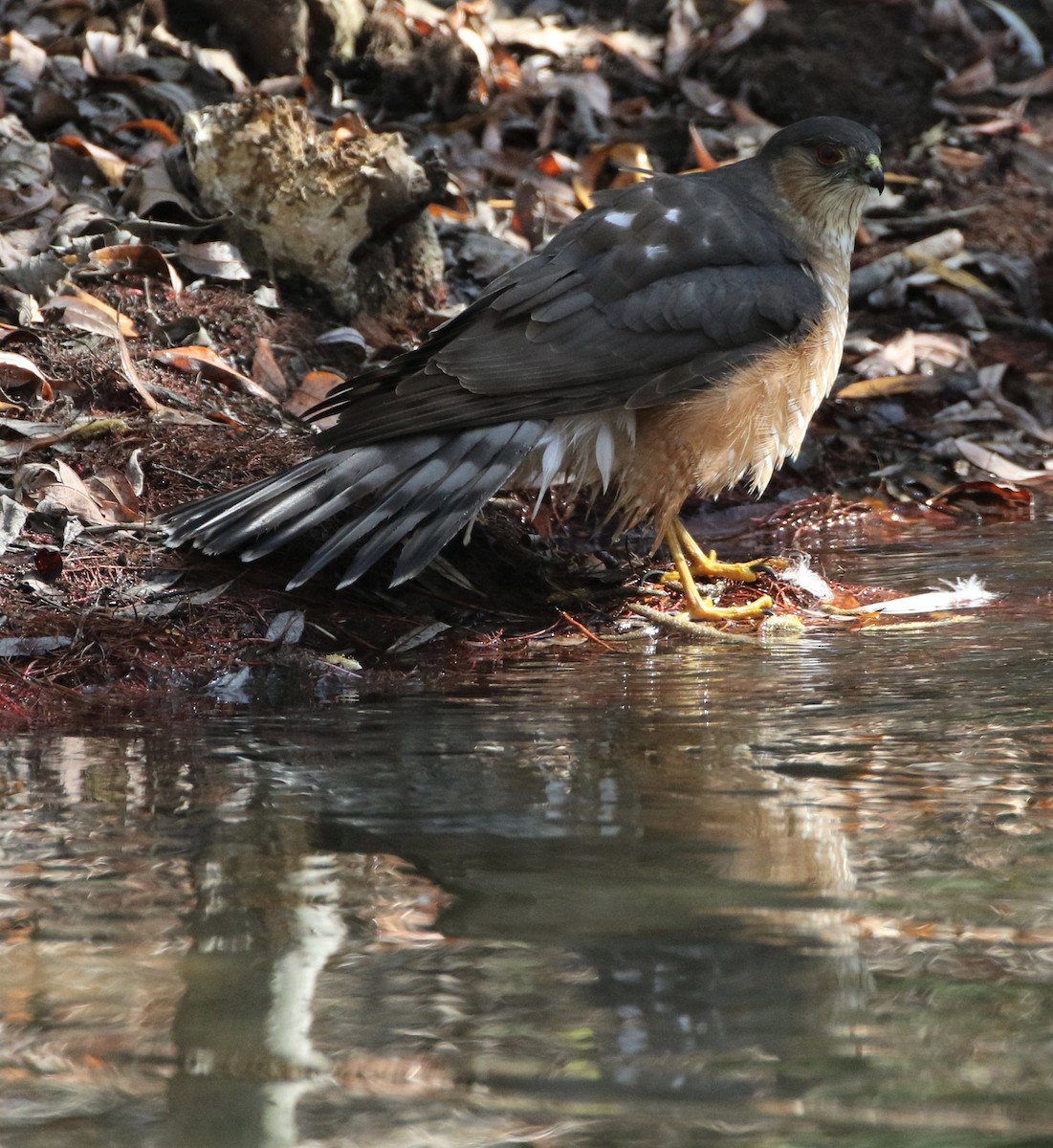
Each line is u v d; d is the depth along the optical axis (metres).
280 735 7.26
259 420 11.37
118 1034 4.20
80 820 5.95
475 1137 3.69
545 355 9.21
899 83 19.64
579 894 5.09
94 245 13.02
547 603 9.88
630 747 6.82
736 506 12.37
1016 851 5.39
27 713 7.77
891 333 15.27
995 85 19.72
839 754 6.61
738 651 8.83
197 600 9.04
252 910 5.01
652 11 20.03
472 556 10.24
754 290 9.59
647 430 9.70
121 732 7.39
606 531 11.58
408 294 13.72
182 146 13.80
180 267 13.09
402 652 8.97
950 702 7.39
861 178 10.12
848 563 10.81
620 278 9.41
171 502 9.96
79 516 9.60
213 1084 3.91
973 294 15.91
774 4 20.17
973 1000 4.32
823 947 4.65
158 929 4.87
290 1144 3.67
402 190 13.25
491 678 8.37
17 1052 4.12
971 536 11.50
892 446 13.48
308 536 9.80
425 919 4.91
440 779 6.43
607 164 17.19
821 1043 4.09
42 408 10.84
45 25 16.53
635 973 4.52
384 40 17.62
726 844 5.54
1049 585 9.94
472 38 17.61
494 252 14.56
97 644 8.52
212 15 16.84
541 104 18.11
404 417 9.00
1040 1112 3.78
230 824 5.88
